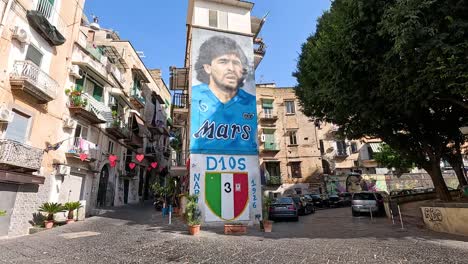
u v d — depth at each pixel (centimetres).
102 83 2014
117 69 2256
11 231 1140
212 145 1476
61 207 1316
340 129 1520
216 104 1552
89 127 1855
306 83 1544
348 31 1025
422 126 1402
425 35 800
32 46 1291
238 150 1510
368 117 1176
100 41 2647
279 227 1353
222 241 903
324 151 3403
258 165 1521
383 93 1011
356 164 3453
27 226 1232
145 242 874
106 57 2066
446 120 1372
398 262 603
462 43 740
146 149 3175
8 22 1139
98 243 857
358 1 955
